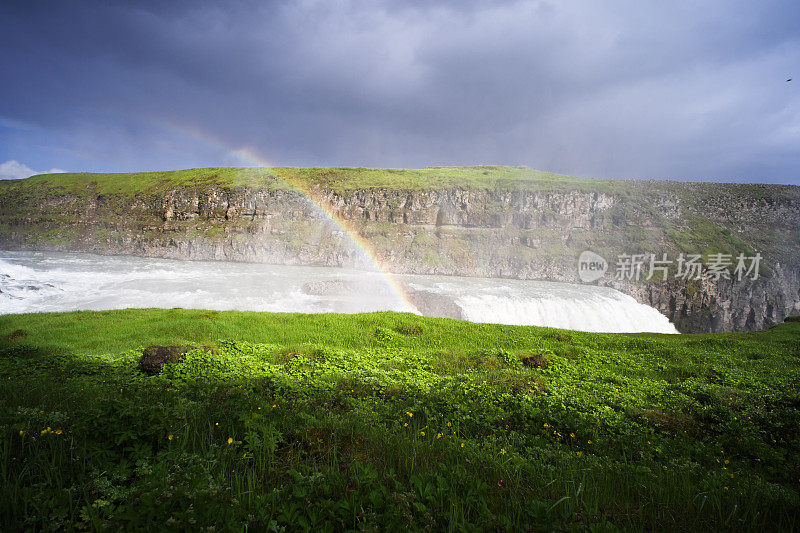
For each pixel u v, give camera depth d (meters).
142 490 3.85
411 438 6.56
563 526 3.95
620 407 10.36
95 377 11.51
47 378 11.47
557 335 22.69
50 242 113.19
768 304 92.25
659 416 9.45
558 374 14.72
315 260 106.50
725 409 10.19
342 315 25.28
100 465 4.58
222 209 124.12
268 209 122.62
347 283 63.94
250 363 13.45
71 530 3.47
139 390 8.66
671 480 5.75
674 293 91.31
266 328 21.52
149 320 23.36
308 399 8.60
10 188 153.38
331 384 10.62
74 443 4.96
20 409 5.64
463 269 107.19
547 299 62.09
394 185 138.50
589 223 119.94
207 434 5.83
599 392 12.05
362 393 9.93
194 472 4.30
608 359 18.11
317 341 19.75
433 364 15.28
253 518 3.74
